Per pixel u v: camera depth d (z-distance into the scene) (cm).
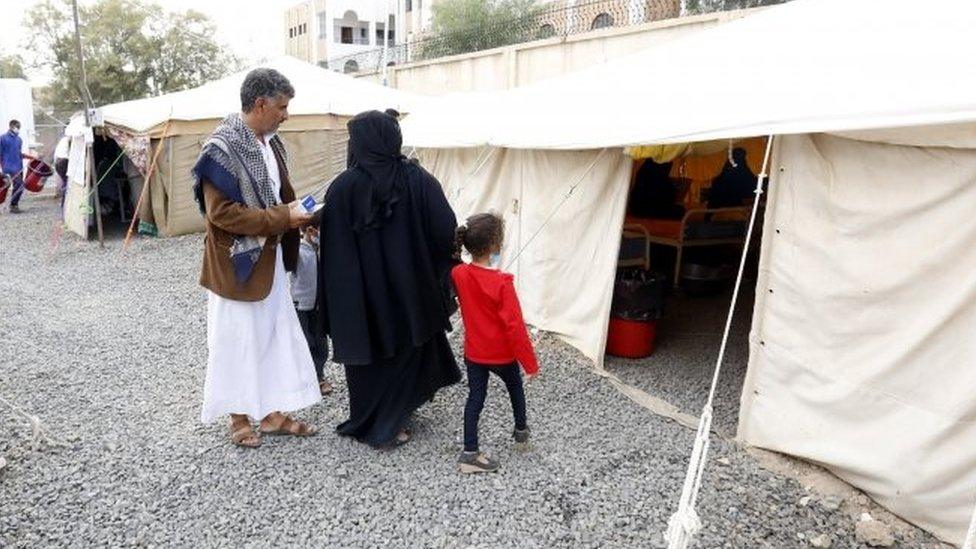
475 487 309
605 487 311
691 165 661
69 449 343
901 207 270
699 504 295
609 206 460
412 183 313
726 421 389
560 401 411
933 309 262
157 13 3334
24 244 1009
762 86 314
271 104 303
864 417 291
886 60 267
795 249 316
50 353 508
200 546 266
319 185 1114
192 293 703
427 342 338
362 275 314
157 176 1021
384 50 1934
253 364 327
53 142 2145
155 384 442
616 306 495
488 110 614
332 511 290
